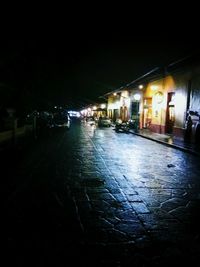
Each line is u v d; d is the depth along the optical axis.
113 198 7.92
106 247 5.04
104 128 43.78
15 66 21.67
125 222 6.20
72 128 42.81
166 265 4.48
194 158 15.22
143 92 38.41
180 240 5.37
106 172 11.37
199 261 4.62
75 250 4.91
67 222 6.14
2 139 15.54
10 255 4.73
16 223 6.05
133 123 37.81
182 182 9.95
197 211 7.00
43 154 15.77
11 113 22.58
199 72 22.00
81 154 15.95
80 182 9.66
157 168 12.41
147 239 5.38
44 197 7.91
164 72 26.84
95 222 6.16
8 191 8.46
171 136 26.94
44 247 5.01
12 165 12.48
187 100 24.17
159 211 6.95
